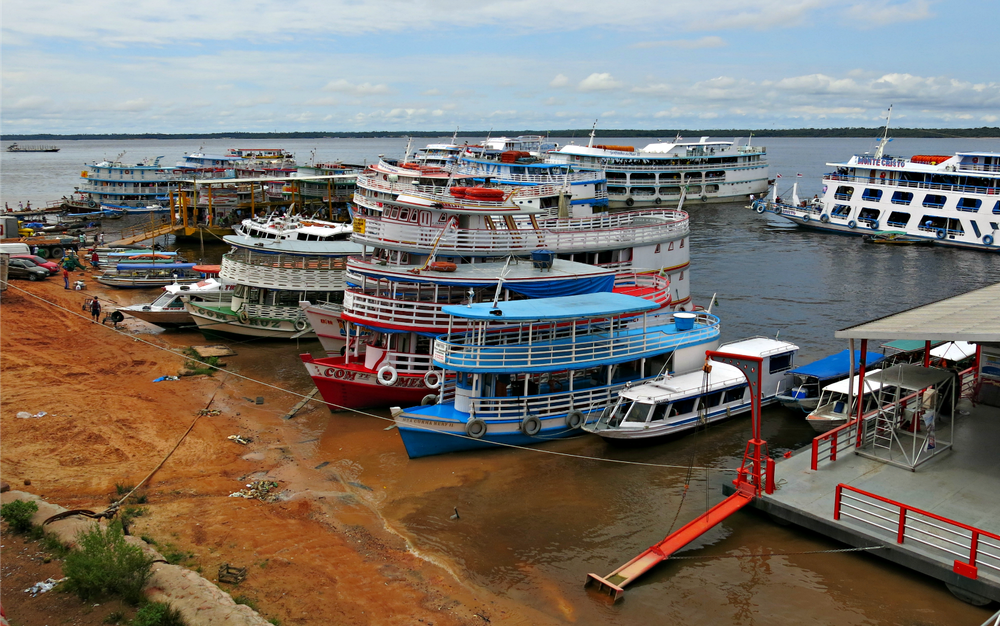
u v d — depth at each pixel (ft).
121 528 62.80
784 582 65.98
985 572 60.44
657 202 410.72
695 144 436.35
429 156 379.76
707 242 285.84
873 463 79.92
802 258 249.55
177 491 79.82
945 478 75.31
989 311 82.12
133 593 54.85
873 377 91.91
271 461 90.38
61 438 91.56
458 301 112.16
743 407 105.29
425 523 76.59
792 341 148.56
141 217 352.49
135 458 87.97
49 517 66.80
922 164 278.87
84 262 224.53
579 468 89.61
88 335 142.61
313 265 144.46
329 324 124.26
